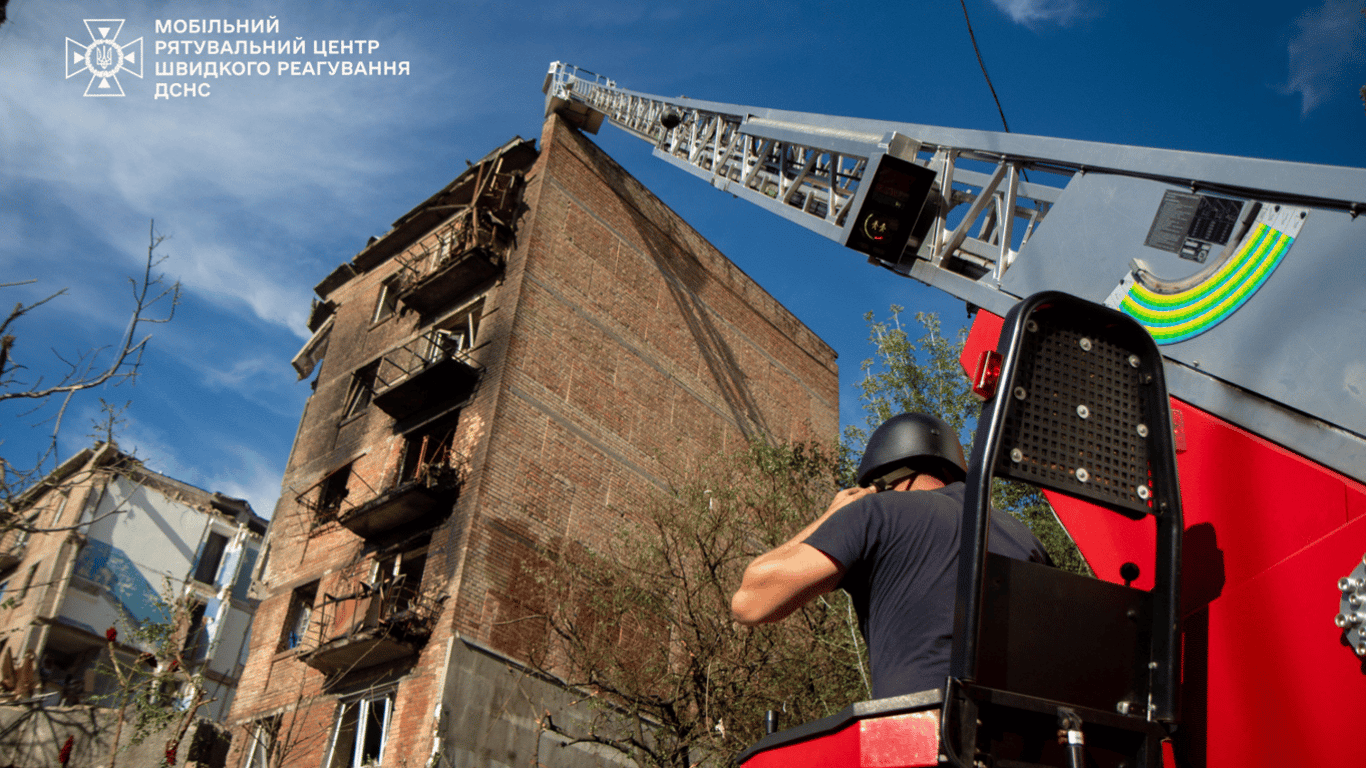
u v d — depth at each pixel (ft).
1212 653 6.74
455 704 48.91
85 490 94.94
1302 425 6.71
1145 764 5.28
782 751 6.13
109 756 54.54
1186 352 7.98
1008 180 14.67
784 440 83.61
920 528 6.02
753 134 30.99
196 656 94.48
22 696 61.36
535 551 57.31
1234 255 7.86
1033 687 5.24
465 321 71.82
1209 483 7.29
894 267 16.61
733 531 44.14
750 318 87.35
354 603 56.59
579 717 53.26
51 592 87.76
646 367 72.79
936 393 42.34
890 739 5.20
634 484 66.13
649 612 43.88
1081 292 9.85
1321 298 6.91
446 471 58.29
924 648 5.54
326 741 54.85
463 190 77.87
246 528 106.11
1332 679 5.81
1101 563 8.91
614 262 74.74
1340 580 5.91
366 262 88.33
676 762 37.60
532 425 61.62
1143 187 9.35
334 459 73.51
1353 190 6.89
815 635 37.27
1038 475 5.69
